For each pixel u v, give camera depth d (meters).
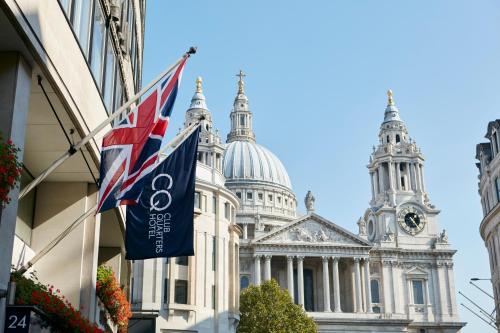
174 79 19.19
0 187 13.15
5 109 14.94
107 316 28.20
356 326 125.00
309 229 133.00
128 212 20.41
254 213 177.62
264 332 97.94
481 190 70.62
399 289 133.50
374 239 141.75
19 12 14.31
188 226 20.17
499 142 62.94
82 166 22.94
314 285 136.00
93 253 23.61
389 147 145.88
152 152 18.52
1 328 14.05
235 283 78.75
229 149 194.00
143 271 69.06
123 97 31.97
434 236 138.75
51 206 23.77
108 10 24.53
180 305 69.25
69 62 18.58
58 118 18.94
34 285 17.02
